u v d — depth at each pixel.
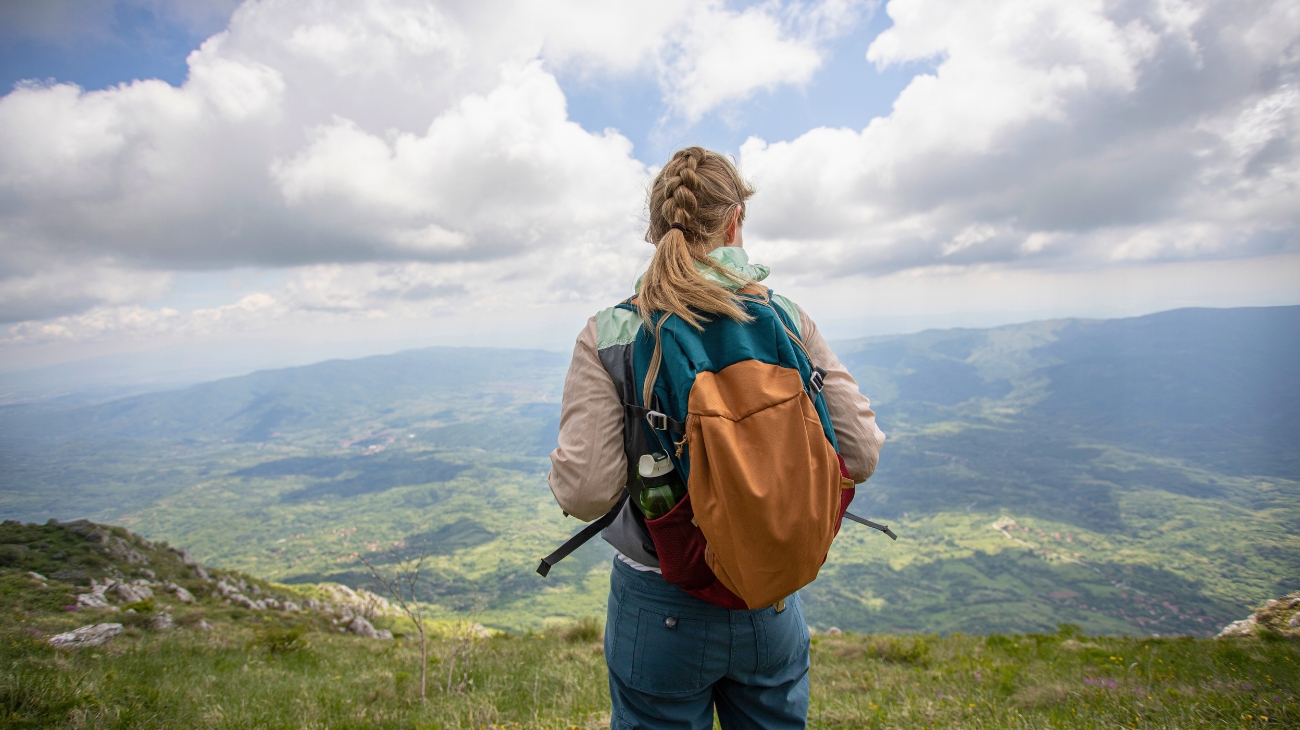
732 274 1.36
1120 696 4.53
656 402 1.29
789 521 1.09
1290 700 3.84
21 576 16.67
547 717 4.61
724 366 1.23
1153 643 8.05
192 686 6.15
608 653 1.57
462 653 7.81
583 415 1.35
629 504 1.45
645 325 1.35
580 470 1.30
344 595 30.19
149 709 4.84
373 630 18.39
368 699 5.81
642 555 1.41
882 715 4.39
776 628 1.44
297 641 10.81
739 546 1.11
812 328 1.48
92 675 5.79
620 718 1.54
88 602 15.28
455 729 4.36
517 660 7.96
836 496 1.19
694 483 1.17
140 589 18.38
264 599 22.91
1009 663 6.90
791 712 1.54
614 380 1.36
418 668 7.55
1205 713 3.83
